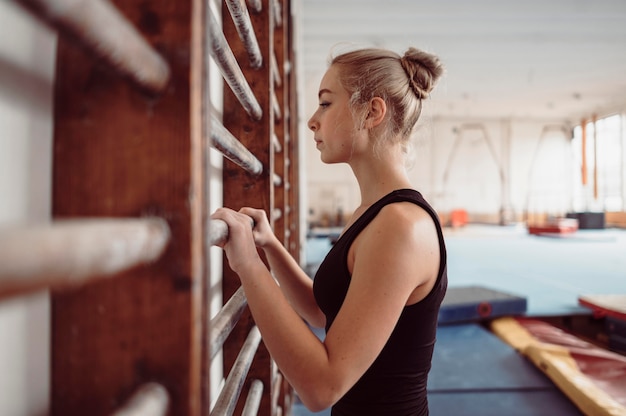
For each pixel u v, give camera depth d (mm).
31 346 401
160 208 384
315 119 914
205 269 420
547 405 1966
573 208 14578
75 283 240
